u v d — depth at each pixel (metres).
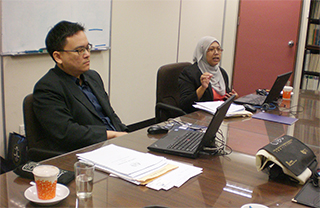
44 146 1.59
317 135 1.64
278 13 4.58
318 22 4.33
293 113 2.13
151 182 1.03
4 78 2.31
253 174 1.13
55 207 0.87
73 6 2.65
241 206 0.90
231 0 4.89
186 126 1.69
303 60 4.52
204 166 1.19
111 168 1.09
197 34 4.54
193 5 4.31
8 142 2.39
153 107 4.01
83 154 1.23
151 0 3.59
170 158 1.25
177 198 0.94
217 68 2.71
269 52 4.76
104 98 1.97
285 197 0.97
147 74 3.78
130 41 3.42
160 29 3.82
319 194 0.98
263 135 1.60
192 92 2.46
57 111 1.58
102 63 3.12
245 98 2.54
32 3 2.34
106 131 1.67
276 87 2.24
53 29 1.65
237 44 5.00
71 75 1.76
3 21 2.19
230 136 1.56
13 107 2.41
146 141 1.44
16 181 1.02
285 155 1.11
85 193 0.93
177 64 2.57
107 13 3.03
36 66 2.51
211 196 0.96
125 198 0.92
